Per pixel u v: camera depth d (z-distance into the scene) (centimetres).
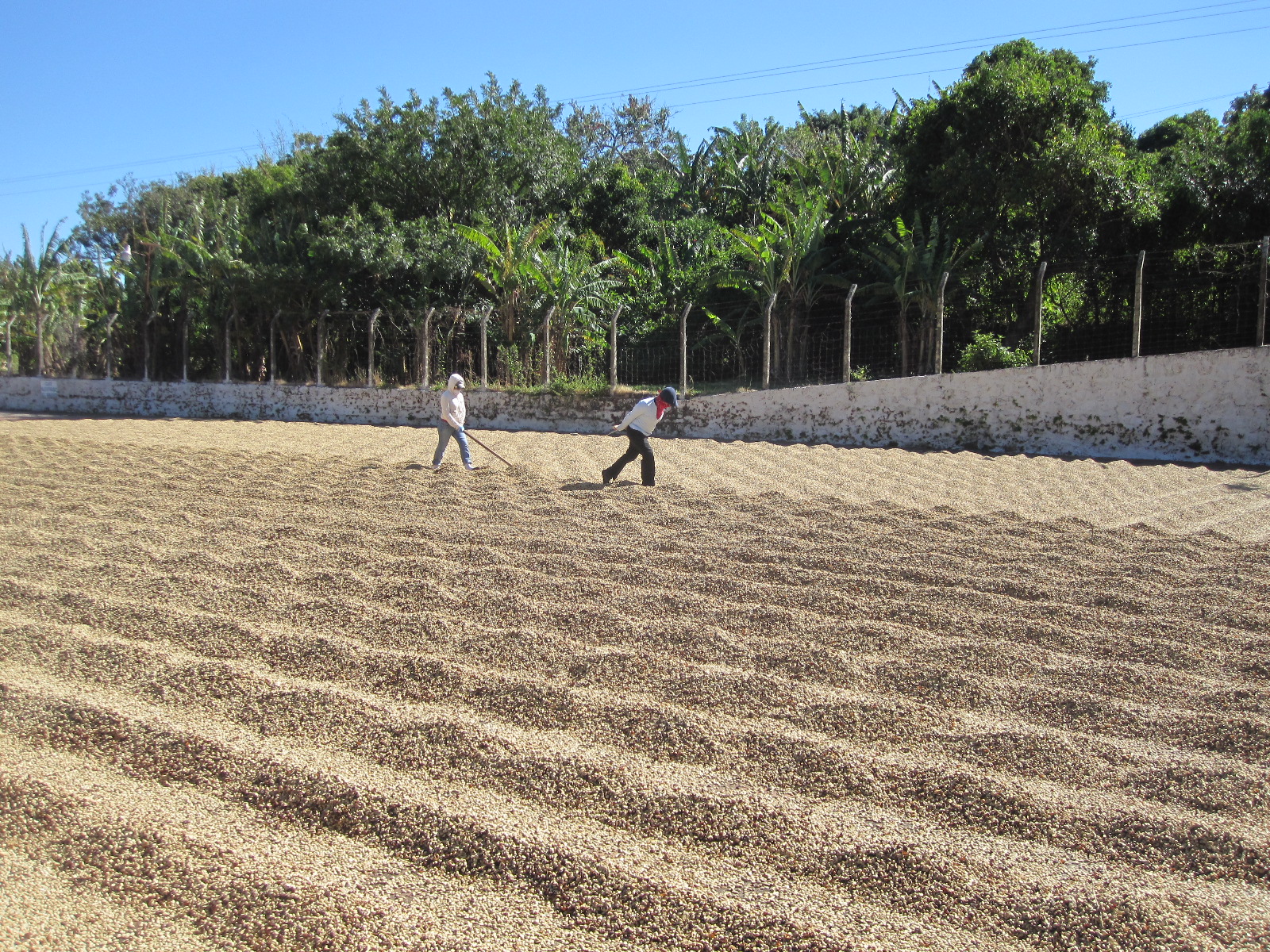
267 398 2292
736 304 2122
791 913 285
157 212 3819
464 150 2477
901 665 493
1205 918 285
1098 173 1656
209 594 605
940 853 318
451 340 2214
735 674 477
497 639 527
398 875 304
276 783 358
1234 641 539
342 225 2222
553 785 360
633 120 4316
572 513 902
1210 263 1711
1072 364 1499
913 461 1374
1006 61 1864
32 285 2636
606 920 282
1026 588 641
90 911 283
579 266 2116
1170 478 1205
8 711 418
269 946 269
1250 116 1734
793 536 809
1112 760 388
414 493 1014
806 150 2747
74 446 1459
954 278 1780
